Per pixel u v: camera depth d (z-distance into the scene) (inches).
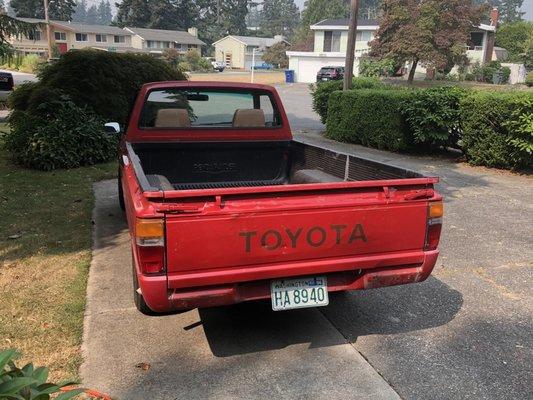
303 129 654.5
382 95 477.4
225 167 220.4
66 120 387.2
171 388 128.1
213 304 125.8
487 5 1567.4
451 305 175.5
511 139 376.2
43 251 212.8
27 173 355.6
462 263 211.8
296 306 133.8
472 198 313.6
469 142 410.6
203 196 118.6
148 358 140.5
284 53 2972.4
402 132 462.6
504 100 376.8
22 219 255.6
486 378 134.5
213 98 214.7
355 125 518.6
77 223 251.9
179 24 3848.4
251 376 133.9
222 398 125.0
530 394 128.3
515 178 370.6
